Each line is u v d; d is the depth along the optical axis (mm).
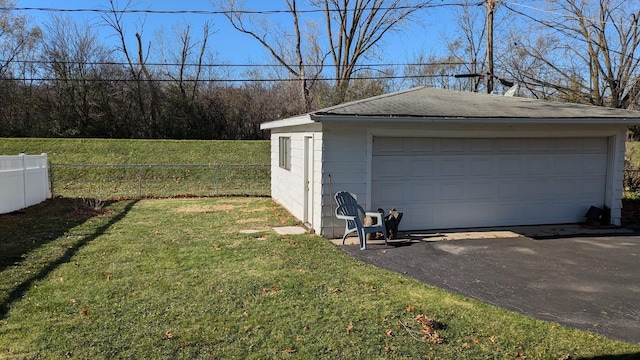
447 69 29266
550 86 21125
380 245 7266
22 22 24531
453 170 8586
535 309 4477
